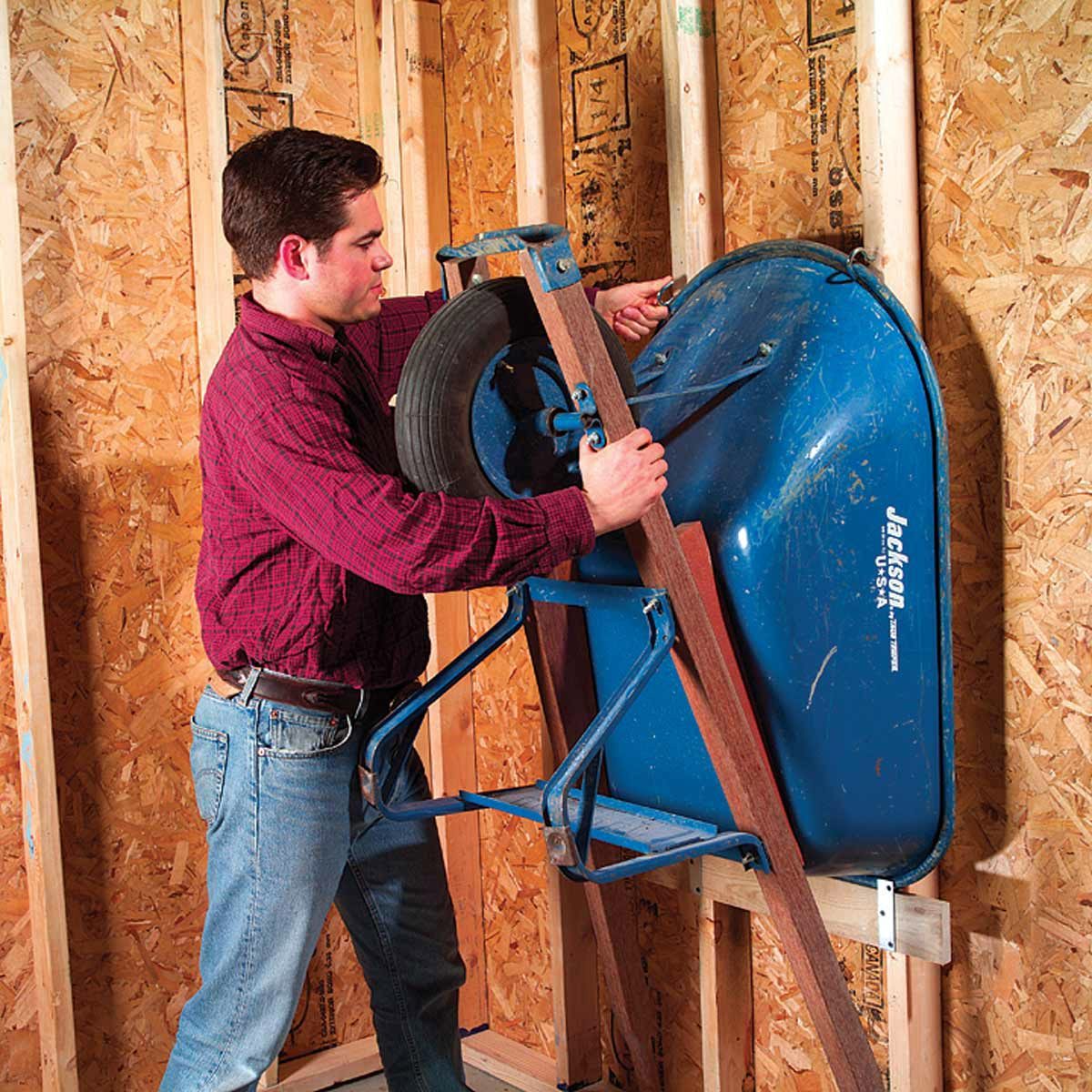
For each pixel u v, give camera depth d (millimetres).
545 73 2525
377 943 2117
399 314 2146
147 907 2668
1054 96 1838
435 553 1574
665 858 1668
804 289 1918
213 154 2613
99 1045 2629
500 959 2973
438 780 2947
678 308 2178
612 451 1599
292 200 1768
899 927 1949
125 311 2584
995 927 2027
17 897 2510
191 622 2689
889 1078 2133
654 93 2393
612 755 2061
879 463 1766
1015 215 1899
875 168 1953
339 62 2834
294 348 1821
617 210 2500
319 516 1645
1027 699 1951
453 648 2920
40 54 2467
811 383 1788
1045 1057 1977
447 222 2867
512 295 1715
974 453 1988
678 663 1700
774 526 1718
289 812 1851
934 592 1823
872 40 1933
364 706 1906
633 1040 2400
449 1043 2172
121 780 2627
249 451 1707
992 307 1941
